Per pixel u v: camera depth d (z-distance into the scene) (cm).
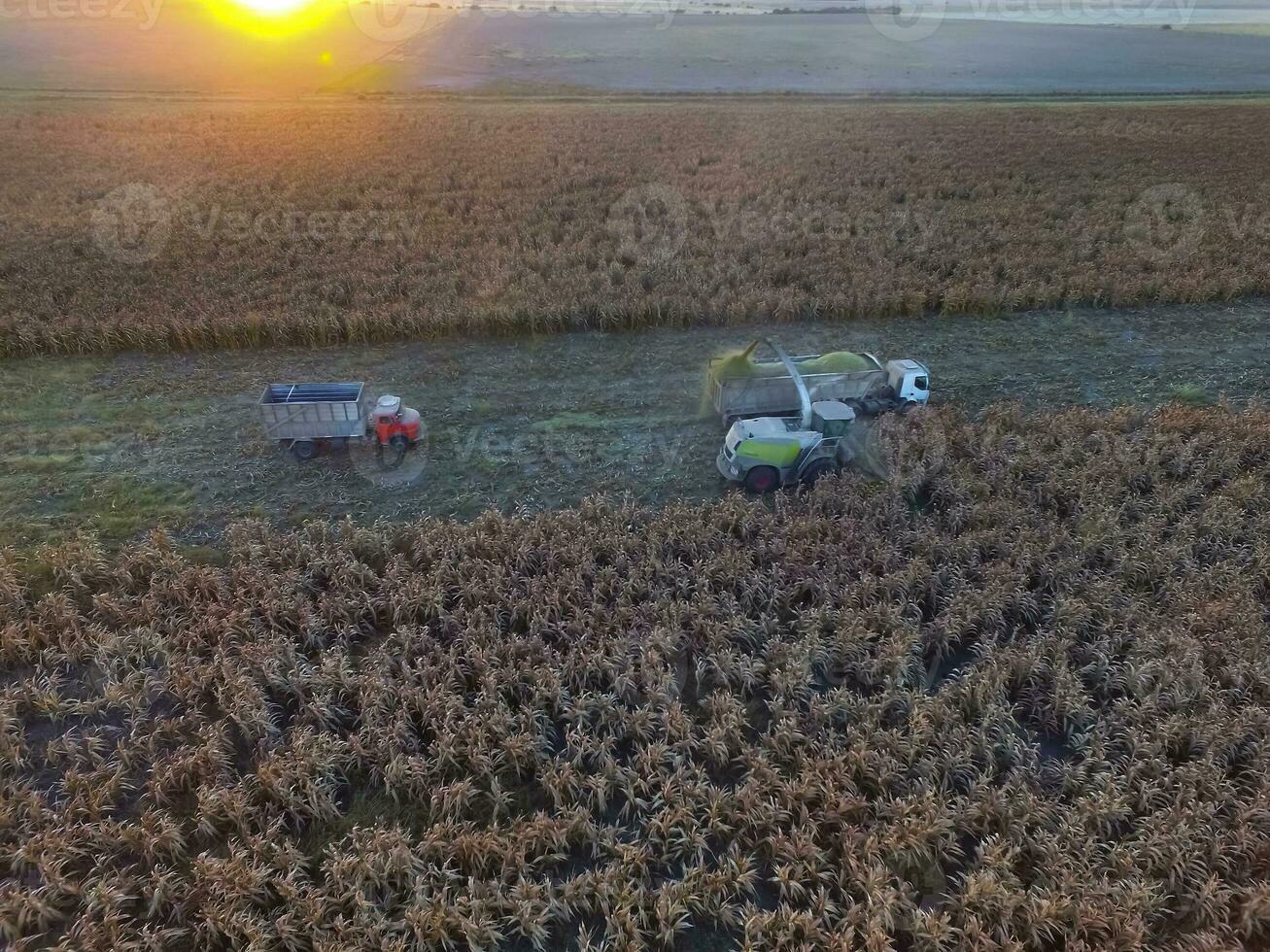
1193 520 1855
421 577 1658
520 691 1448
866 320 2948
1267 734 1358
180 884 1173
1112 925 1113
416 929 1107
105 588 1673
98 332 2598
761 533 1794
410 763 1302
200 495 1966
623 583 1645
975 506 1880
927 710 1395
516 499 1989
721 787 1341
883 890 1148
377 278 3022
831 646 1527
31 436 2167
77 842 1205
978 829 1246
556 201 3950
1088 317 2986
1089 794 1264
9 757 1320
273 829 1222
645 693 1457
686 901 1156
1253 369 2623
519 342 2755
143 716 1395
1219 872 1195
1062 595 1648
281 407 2011
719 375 2208
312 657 1552
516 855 1191
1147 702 1395
